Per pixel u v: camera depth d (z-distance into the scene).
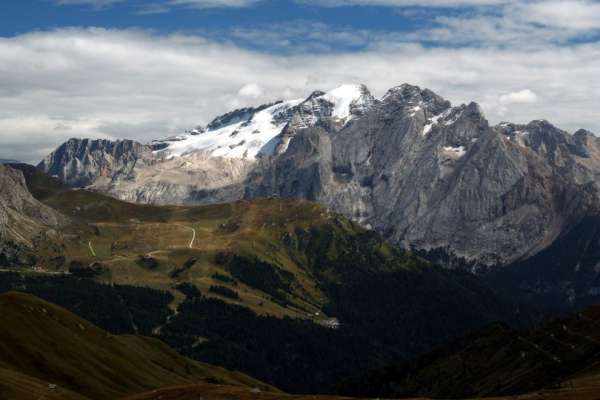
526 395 198.25
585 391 189.62
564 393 190.50
